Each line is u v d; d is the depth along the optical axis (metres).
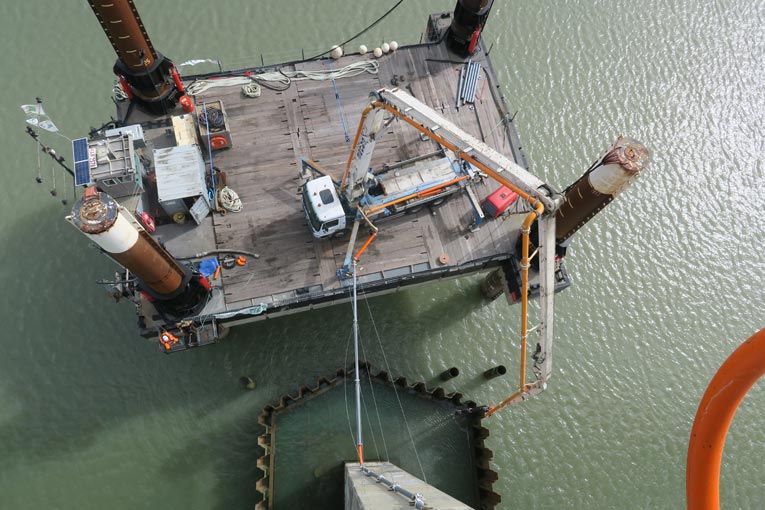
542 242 25.39
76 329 37.09
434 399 37.25
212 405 36.28
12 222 39.09
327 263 33.72
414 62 39.22
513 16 47.56
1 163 40.31
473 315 39.91
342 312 38.69
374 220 34.41
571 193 29.91
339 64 38.66
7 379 35.75
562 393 38.66
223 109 36.19
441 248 34.53
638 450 37.97
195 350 37.06
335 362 37.78
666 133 45.75
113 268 38.53
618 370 39.56
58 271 38.25
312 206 31.78
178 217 33.59
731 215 43.97
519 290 34.34
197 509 34.31
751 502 37.31
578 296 40.94
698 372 39.97
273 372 37.16
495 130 37.91
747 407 38.97
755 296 41.97
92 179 30.69
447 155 35.25
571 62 46.84
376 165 36.38
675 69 47.50
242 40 45.22
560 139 44.84
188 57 44.47
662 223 43.28
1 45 43.16
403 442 36.16
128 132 32.03
